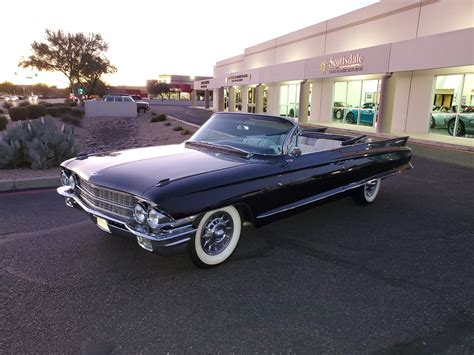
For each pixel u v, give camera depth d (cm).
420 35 1543
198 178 305
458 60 1210
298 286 308
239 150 383
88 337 239
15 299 280
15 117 2358
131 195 290
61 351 225
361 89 1850
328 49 2144
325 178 421
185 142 445
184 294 292
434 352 231
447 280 323
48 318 257
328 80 2080
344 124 1969
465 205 556
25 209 493
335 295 295
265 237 412
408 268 345
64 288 297
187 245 301
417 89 1555
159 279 314
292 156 385
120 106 3033
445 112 1444
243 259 356
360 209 527
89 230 421
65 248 372
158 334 243
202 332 246
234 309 273
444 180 732
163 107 5206
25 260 344
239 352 228
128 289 297
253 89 2969
